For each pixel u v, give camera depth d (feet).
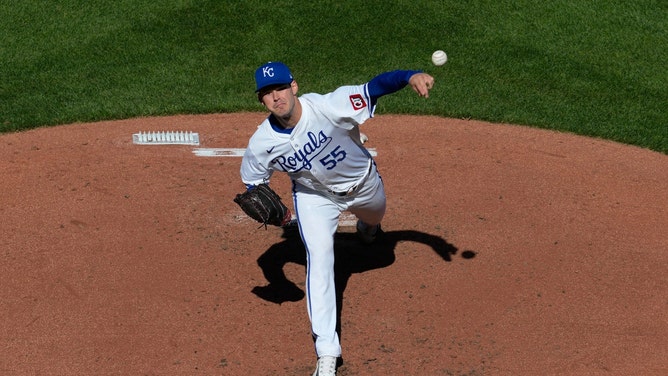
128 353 72.54
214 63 142.31
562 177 106.42
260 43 146.92
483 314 77.71
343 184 72.18
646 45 145.69
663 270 84.99
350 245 90.38
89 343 73.87
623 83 135.85
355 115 66.95
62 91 134.31
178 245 89.97
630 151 115.65
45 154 113.60
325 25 150.71
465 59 142.20
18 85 136.05
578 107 128.67
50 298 80.48
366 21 151.53
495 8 154.40
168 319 77.30
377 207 78.18
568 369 69.97
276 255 88.22
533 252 88.22
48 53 145.18
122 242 90.53
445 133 120.16
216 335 75.10
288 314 78.18
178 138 117.70
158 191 102.22
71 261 86.89
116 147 115.65
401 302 79.77
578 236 91.61
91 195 101.30
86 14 155.02
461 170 107.76
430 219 95.30
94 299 80.33
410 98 131.54
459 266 85.71
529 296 80.38
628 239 91.20
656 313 77.66
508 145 116.06
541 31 148.97
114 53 145.18
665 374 69.10
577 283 82.48
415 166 108.78
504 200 99.71
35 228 93.61
